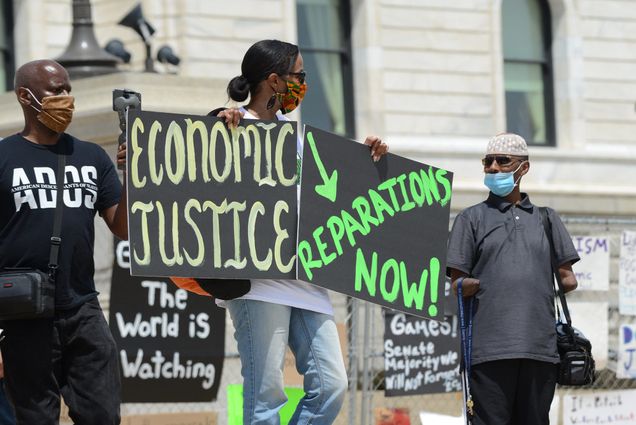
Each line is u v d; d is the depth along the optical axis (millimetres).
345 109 56406
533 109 60562
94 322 15469
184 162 15945
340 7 56594
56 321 15250
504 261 19984
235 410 23219
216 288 16109
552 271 20422
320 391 16234
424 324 25781
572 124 60250
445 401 30703
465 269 20109
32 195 15070
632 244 27312
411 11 57188
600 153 59812
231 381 25016
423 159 56125
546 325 19953
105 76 30000
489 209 20375
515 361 19859
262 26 52594
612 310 27594
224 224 16047
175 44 50594
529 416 20016
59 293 15219
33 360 15172
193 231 15906
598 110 60938
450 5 57906
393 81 56688
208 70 51156
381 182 17141
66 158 15391
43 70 15258
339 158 16781
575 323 26578
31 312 14867
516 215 20297
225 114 16125
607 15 61250
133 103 15984
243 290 16078
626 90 61406
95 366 15398
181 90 30266
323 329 16391
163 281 23438
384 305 17047
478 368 19938
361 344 28688
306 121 55656
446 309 25594
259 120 16328
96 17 50625
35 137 15367
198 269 15875
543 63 60719
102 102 29922
